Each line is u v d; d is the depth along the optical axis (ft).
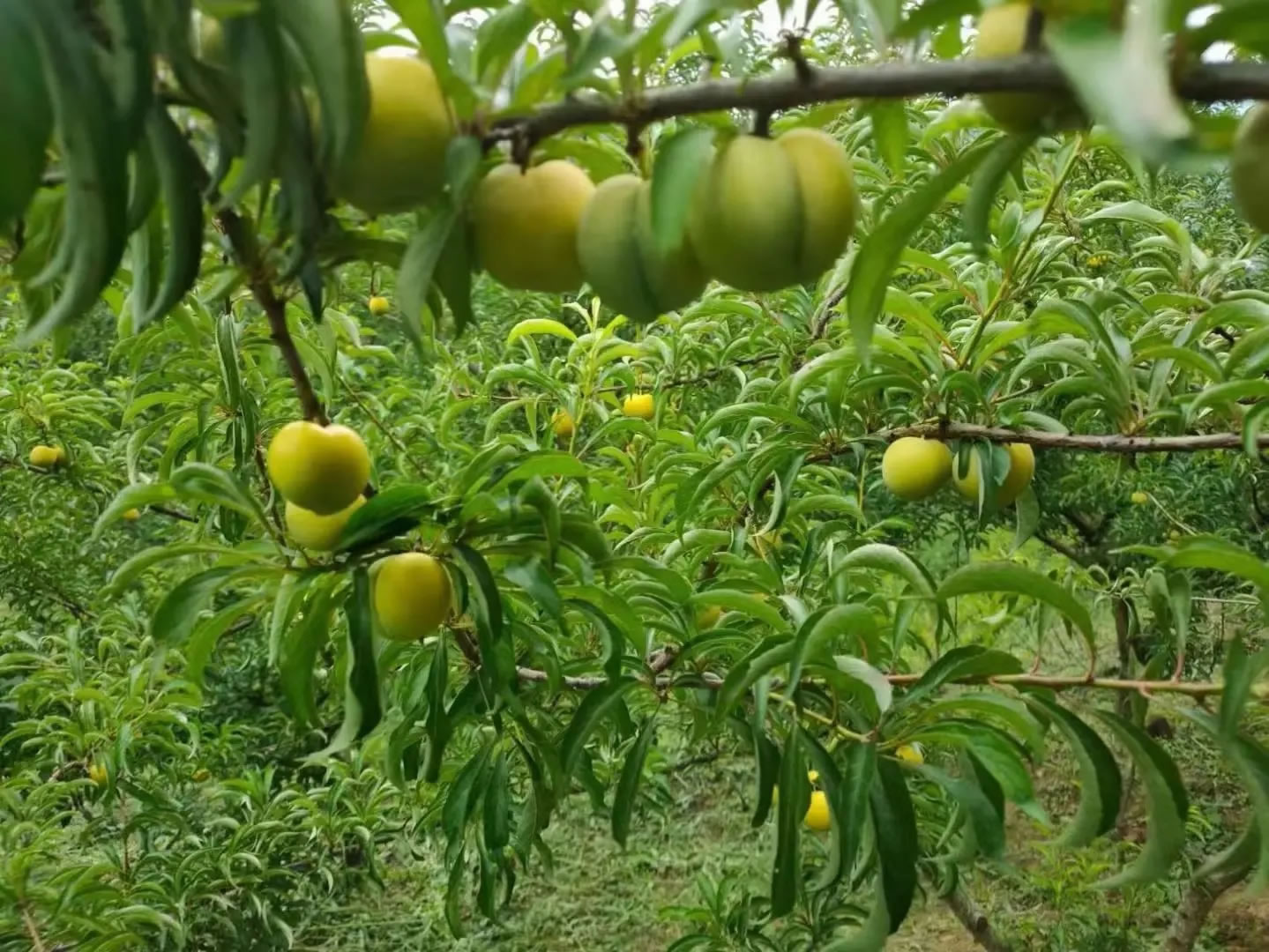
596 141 2.98
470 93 2.28
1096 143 4.85
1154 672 3.53
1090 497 12.21
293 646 3.61
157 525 13.46
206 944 8.98
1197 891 9.78
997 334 5.05
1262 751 2.99
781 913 3.59
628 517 6.66
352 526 3.15
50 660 9.34
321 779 12.51
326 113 1.99
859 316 2.55
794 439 5.61
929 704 3.68
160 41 1.82
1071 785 15.08
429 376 12.60
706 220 2.38
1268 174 2.18
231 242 2.51
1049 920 12.93
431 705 3.94
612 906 14.62
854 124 6.28
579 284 2.70
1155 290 7.52
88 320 10.97
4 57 1.51
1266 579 2.88
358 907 13.46
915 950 12.97
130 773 9.50
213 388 7.00
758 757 3.84
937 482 5.28
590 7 2.26
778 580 5.20
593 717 4.16
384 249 2.56
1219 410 4.73
